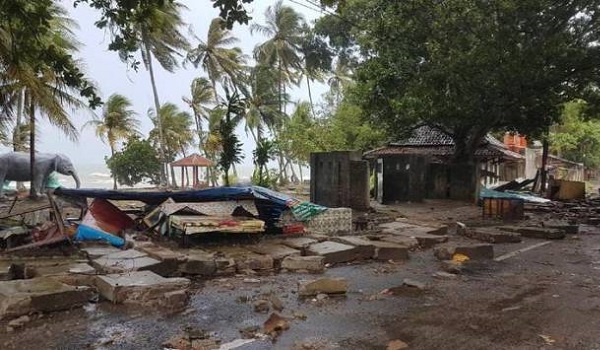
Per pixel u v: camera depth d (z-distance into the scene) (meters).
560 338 5.43
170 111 47.91
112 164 42.69
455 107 19.02
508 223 16.25
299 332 5.59
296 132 41.03
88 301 6.62
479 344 5.24
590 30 17.45
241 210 11.59
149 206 12.53
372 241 11.09
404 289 7.57
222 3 8.09
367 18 23.14
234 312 6.34
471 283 8.02
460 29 17.30
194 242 10.55
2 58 10.13
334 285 7.25
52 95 12.89
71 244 9.47
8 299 5.90
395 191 22.89
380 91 22.70
